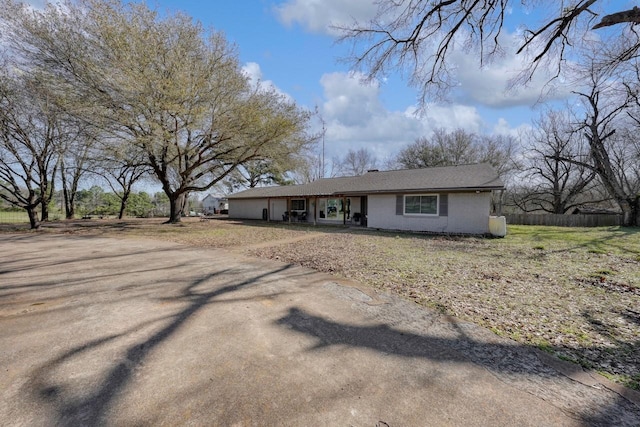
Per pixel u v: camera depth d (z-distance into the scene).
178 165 17.41
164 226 17.58
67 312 3.81
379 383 2.34
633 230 13.98
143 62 12.46
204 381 2.35
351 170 43.81
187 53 13.81
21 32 12.04
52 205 26.58
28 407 2.01
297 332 3.28
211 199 47.78
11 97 12.49
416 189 13.20
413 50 6.23
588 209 22.55
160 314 3.77
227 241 11.06
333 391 2.23
